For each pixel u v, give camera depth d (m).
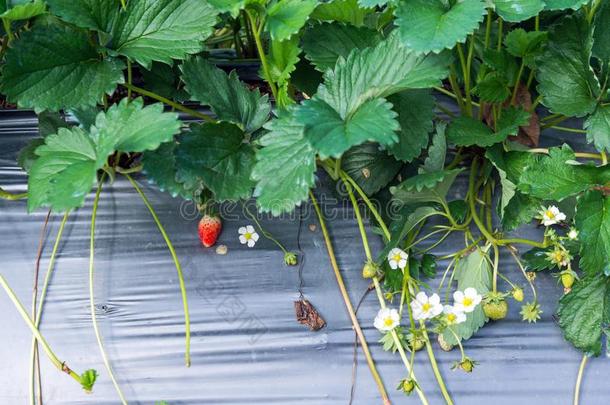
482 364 1.43
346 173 1.50
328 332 1.45
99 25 1.44
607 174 1.44
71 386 1.42
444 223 1.51
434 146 1.47
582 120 1.58
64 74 1.42
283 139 1.39
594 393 1.43
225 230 1.50
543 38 1.47
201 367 1.43
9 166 1.53
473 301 1.41
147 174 1.40
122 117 1.37
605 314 1.43
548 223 1.44
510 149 1.50
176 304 1.46
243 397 1.42
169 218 1.50
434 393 1.42
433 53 1.41
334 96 1.41
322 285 1.47
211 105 1.44
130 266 1.48
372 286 1.47
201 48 1.45
